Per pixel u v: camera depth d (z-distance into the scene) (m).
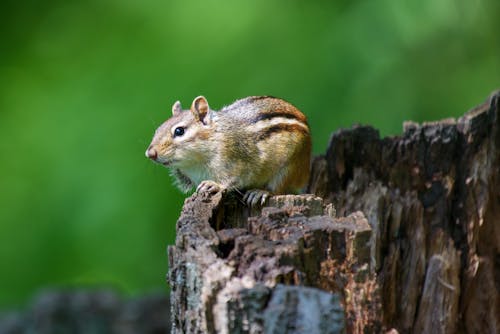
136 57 16.19
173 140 9.46
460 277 9.18
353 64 15.23
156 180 15.30
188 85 15.43
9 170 16.27
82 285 15.77
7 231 16.12
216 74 15.45
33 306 14.09
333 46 15.41
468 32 15.45
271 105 9.64
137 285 16.09
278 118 9.42
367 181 9.62
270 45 15.63
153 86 15.64
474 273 9.16
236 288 5.53
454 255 9.10
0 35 17.48
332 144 9.88
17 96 16.89
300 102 15.02
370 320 6.36
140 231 15.37
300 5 15.97
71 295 13.70
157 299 13.70
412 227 9.15
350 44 15.38
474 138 9.34
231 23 16.03
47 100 16.55
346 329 6.29
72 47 17.08
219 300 5.57
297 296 5.38
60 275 16.27
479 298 9.18
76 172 15.64
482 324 9.16
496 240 9.29
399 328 8.93
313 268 6.27
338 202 9.56
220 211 7.95
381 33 15.41
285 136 9.32
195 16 16.28
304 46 15.54
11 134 16.50
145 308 13.54
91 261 15.97
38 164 16.06
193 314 6.01
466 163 9.38
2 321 13.73
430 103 15.13
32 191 16.12
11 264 16.22
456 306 8.99
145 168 15.27
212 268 5.80
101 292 13.88
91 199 15.45
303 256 6.20
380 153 9.71
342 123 14.80
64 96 16.41
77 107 16.09
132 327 13.29
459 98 15.14
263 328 5.41
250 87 15.23
